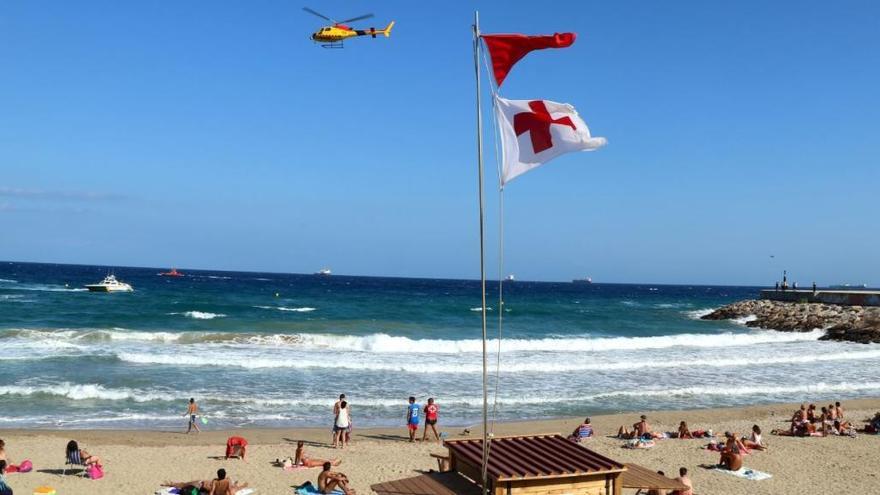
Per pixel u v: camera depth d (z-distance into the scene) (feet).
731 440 57.72
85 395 76.84
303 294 311.68
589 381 94.89
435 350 123.75
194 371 92.68
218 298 253.03
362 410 75.20
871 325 158.30
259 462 54.44
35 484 47.14
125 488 47.01
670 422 72.84
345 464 54.39
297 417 71.61
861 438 65.87
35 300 209.87
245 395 79.87
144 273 615.16
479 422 71.41
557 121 29.68
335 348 121.90
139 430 64.39
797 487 49.98
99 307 189.98
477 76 29.45
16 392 76.54
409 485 34.17
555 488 31.94
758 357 121.39
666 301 389.39
